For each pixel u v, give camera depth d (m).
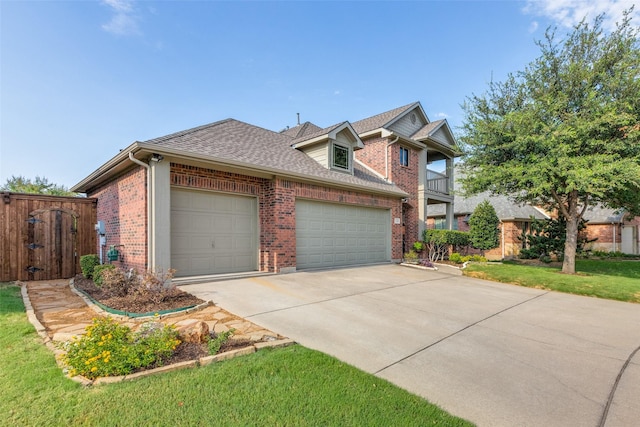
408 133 17.25
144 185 7.52
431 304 6.94
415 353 4.32
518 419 2.89
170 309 5.79
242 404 2.89
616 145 9.95
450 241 14.91
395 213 14.30
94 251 10.88
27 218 9.73
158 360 3.59
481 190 12.16
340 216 12.02
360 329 5.18
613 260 16.33
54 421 2.61
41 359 3.73
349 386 3.29
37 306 6.32
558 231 15.18
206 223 8.76
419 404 3.02
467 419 2.86
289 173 9.62
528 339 5.04
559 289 9.32
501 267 12.54
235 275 8.70
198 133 9.89
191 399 2.94
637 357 4.40
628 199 11.98
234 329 4.68
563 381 3.65
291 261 9.93
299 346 4.36
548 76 11.52
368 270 11.33
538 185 10.30
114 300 6.41
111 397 2.94
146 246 7.34
